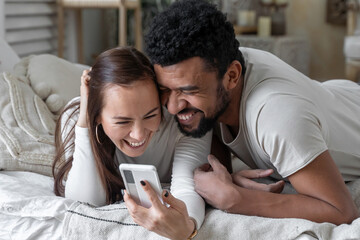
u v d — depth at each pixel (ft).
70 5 10.74
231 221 3.45
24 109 4.99
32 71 5.63
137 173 3.18
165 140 4.22
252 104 3.69
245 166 5.16
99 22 14.39
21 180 4.26
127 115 3.47
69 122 4.26
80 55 12.11
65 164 4.13
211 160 3.90
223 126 4.19
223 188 3.58
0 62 6.26
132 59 3.51
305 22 16.31
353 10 13.56
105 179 4.03
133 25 14.21
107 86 3.48
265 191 3.68
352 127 4.29
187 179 3.86
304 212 3.48
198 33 3.33
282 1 14.85
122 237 3.51
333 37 16.06
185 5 3.47
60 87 5.55
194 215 3.43
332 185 3.44
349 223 3.50
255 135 3.64
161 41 3.34
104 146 4.02
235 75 3.67
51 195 4.14
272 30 14.94
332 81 5.66
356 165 4.25
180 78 3.38
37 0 10.18
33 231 3.73
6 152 4.51
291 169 3.46
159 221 3.15
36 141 4.70
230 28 3.62
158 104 3.60
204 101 3.50
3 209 3.79
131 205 3.24
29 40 10.08
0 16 8.73
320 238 3.26
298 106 3.51
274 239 3.34
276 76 3.83
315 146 3.43
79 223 3.58
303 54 15.24
